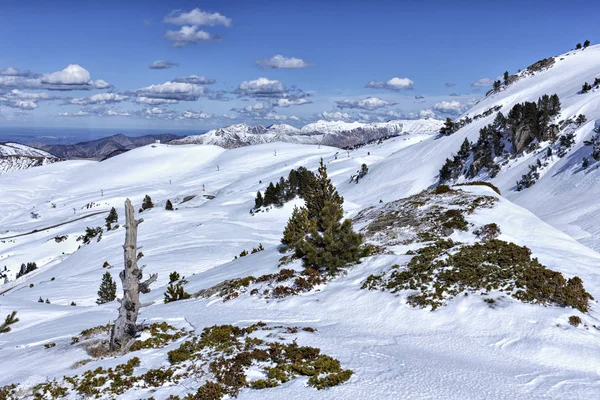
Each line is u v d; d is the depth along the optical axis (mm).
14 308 31641
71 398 11414
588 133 101188
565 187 83625
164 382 12047
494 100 199500
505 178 110938
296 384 10867
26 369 14719
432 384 10469
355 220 41812
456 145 150375
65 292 51750
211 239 74375
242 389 10992
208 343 14883
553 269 20469
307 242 26484
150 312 23734
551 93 169625
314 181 36125
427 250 23953
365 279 22109
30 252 132500
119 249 76625
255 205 117688
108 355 15453
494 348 13641
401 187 139500
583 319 15016
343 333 15820
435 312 16969
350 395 9914
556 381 10773
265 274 27641
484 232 26141
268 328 16594
